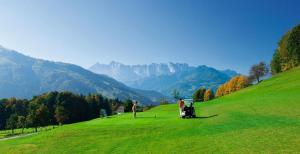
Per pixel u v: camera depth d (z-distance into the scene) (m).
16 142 37.50
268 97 61.19
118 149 27.92
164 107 104.50
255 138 24.98
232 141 25.09
